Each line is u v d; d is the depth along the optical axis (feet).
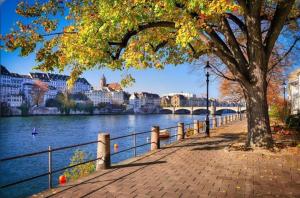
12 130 317.01
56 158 142.92
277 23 49.70
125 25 40.60
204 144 62.28
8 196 86.48
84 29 40.98
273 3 56.13
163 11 39.88
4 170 120.78
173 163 42.24
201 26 40.29
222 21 50.37
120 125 391.65
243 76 50.65
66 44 44.91
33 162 135.03
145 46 49.39
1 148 197.57
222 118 132.05
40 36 46.03
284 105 131.13
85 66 50.55
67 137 257.75
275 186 29.89
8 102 570.87
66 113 653.71
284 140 61.11
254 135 50.75
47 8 48.24
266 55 51.49
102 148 39.14
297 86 127.34
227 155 47.96
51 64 47.44
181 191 28.40
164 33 52.16
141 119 553.23
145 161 43.96
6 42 44.32
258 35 49.49
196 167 39.29
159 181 32.24
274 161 42.47
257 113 50.57
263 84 50.60
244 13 49.80
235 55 51.52
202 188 29.37
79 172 53.93
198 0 33.65
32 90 617.21
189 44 54.60
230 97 161.79
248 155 46.91
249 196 26.68
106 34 42.29
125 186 30.35
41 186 93.66
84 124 409.49
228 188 29.30
